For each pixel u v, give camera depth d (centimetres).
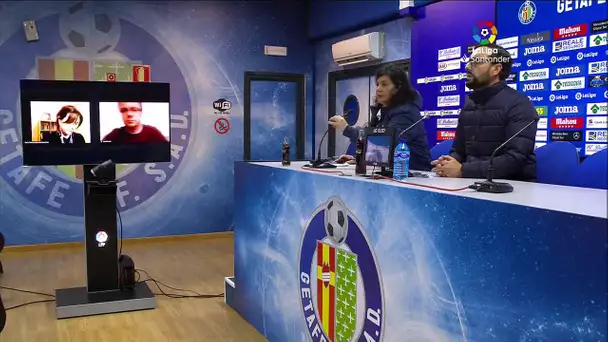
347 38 642
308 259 302
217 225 684
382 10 554
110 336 359
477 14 461
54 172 609
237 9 674
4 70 582
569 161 295
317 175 290
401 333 229
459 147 310
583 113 384
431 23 509
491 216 183
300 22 708
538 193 204
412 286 221
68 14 600
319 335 292
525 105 274
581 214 154
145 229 651
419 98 324
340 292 272
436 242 207
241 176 393
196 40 657
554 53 402
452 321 201
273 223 343
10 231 598
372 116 338
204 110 667
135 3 626
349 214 263
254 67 688
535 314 168
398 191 228
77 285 473
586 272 152
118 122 404
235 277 409
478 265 189
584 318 153
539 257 166
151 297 414
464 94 476
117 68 623
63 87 389
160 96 413
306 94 718
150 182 648
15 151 593
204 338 357
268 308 354
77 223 621
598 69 373
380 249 240
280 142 712
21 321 385
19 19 584
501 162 264
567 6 392
